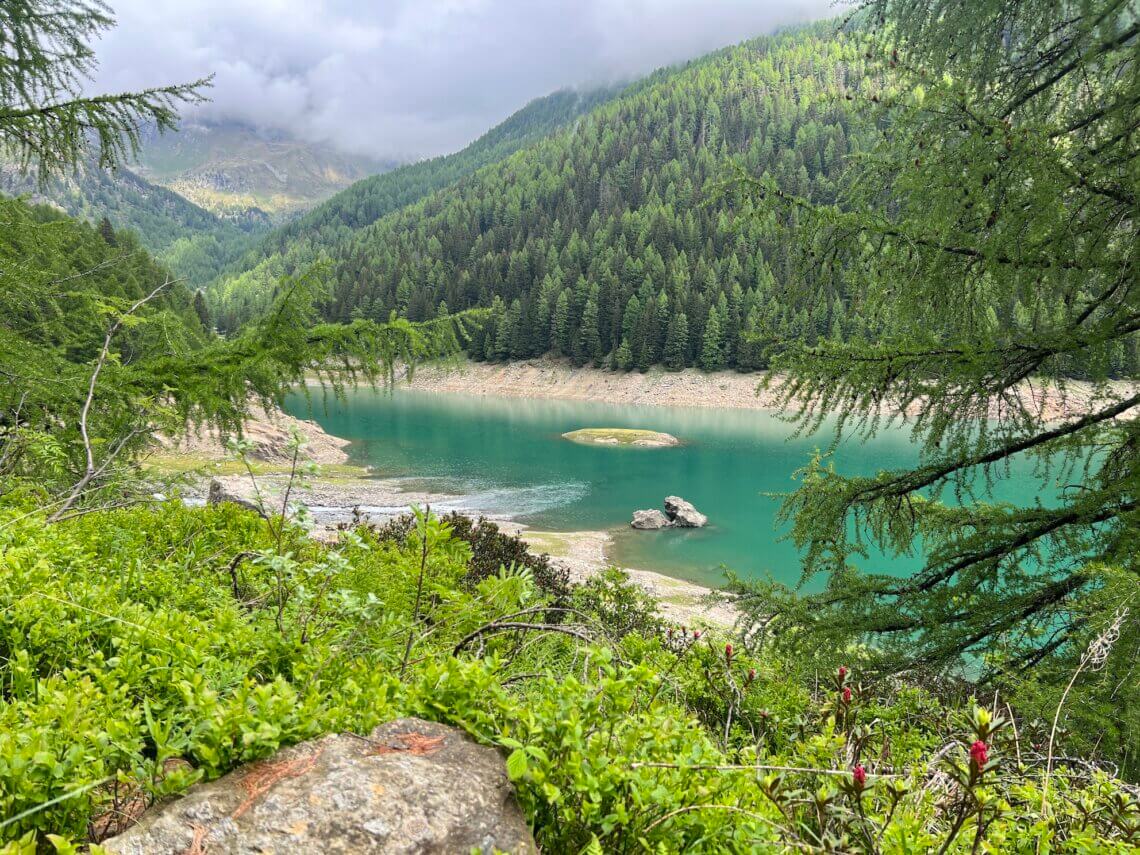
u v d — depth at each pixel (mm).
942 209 4418
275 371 4965
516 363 118812
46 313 4828
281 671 2393
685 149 193125
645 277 119812
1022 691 4340
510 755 1600
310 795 1433
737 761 2236
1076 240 4367
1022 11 4035
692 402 98250
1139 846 1858
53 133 4812
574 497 41125
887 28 4926
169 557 3957
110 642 2268
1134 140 4035
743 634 6125
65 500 4336
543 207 179750
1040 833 1866
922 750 3236
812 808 1788
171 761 1749
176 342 5109
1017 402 5145
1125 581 4051
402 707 1878
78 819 1418
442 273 143000
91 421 4820
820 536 6043
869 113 4949
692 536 32812
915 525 5805
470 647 3115
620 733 1743
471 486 43625
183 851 1278
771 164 156750
